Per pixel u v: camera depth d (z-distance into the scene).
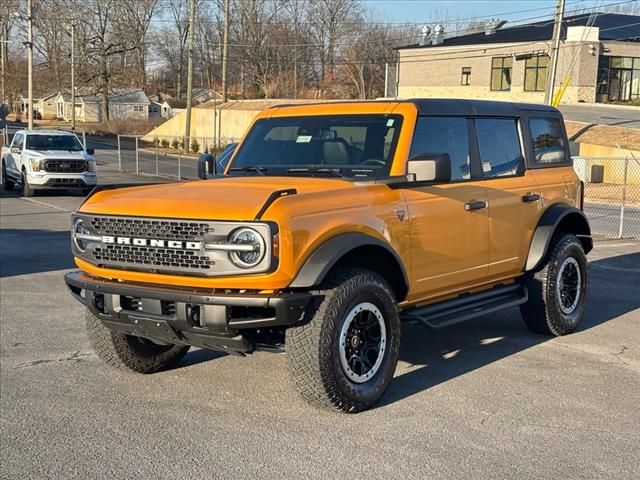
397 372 6.25
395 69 66.19
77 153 23.53
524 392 5.72
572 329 7.54
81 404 5.45
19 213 19.02
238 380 6.02
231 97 92.50
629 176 32.12
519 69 53.44
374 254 5.46
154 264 4.99
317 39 89.75
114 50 81.31
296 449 4.61
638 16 60.06
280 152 6.25
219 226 4.73
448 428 4.97
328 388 5.00
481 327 7.91
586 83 50.94
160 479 4.20
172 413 5.26
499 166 6.78
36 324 7.84
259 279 4.71
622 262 12.26
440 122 6.14
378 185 5.50
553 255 7.24
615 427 5.02
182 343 5.25
